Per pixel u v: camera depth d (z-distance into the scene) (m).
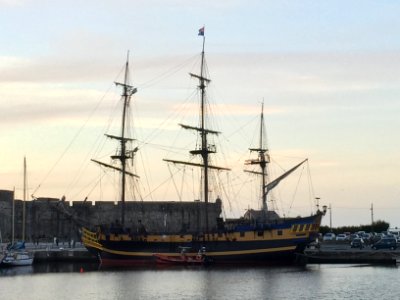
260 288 89.12
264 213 139.50
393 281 94.19
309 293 84.00
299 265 120.12
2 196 155.38
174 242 129.50
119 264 130.88
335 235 198.25
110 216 158.00
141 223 143.38
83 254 136.38
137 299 81.88
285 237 122.94
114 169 145.50
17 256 125.06
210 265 124.56
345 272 106.06
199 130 141.38
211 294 84.50
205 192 139.62
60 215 157.75
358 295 81.88
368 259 119.69
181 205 161.50
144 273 111.69
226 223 133.62
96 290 90.06
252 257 124.75
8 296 85.25
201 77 142.38
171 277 104.44
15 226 156.62
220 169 143.25
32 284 97.31
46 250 136.62
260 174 143.00
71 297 84.06
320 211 123.06
